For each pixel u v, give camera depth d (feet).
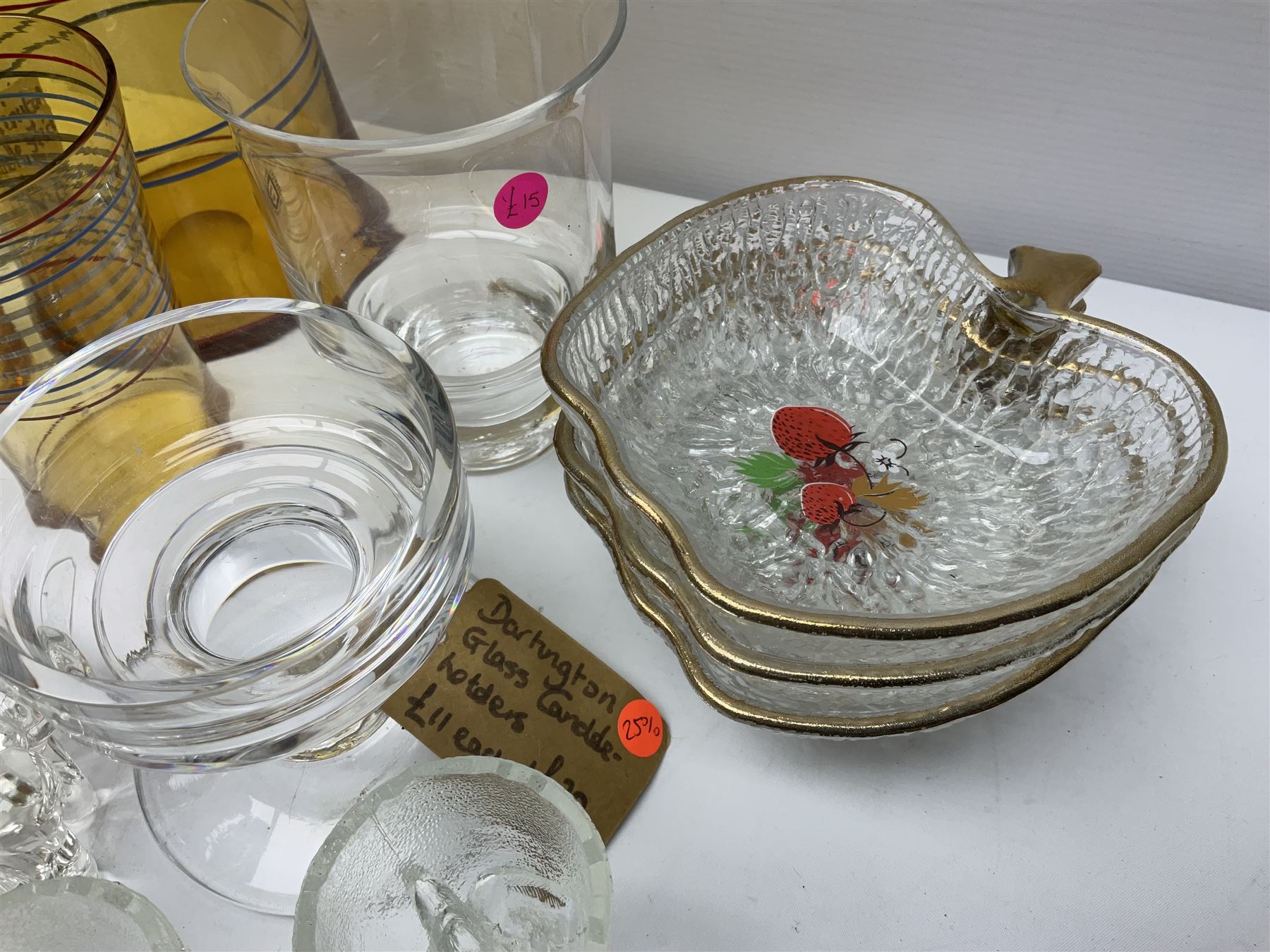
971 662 1.09
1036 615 1.07
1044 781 1.36
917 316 1.71
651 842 1.32
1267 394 1.77
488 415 1.65
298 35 1.55
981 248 2.17
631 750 1.38
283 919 1.28
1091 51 1.75
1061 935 1.23
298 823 1.36
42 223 1.21
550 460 1.79
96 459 1.41
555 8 1.56
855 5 1.79
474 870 1.15
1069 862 1.29
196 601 1.44
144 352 1.34
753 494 1.58
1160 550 1.19
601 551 1.63
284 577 1.46
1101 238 2.06
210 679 0.98
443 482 1.13
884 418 1.70
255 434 1.54
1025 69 1.81
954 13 1.76
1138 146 1.87
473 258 1.68
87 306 1.34
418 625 1.13
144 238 1.42
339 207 1.46
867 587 1.46
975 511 1.55
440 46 1.74
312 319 1.31
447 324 1.71
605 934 1.01
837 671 1.10
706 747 1.41
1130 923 1.24
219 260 1.76
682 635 1.28
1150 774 1.36
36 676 1.02
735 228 1.67
